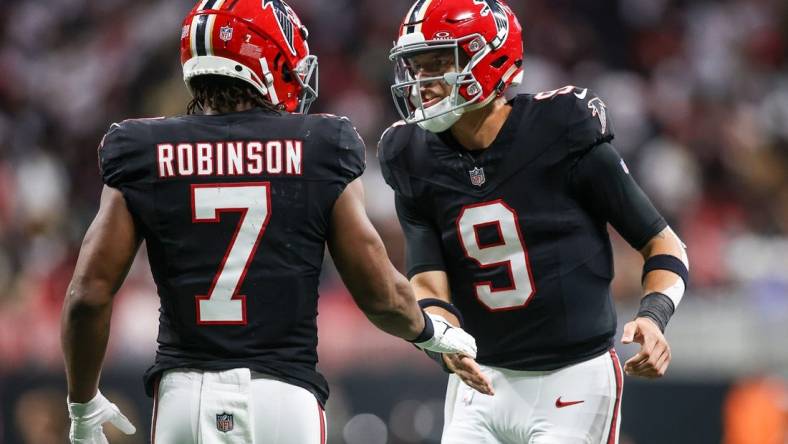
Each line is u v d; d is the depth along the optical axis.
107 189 10.66
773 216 35.62
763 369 25.38
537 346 12.80
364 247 10.66
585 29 42.16
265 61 10.95
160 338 10.80
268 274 10.52
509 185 12.65
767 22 43.94
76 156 36.62
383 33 39.78
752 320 26.02
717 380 23.95
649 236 12.75
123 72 39.31
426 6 12.61
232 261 10.49
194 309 10.51
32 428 23.84
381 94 37.91
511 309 12.79
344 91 38.41
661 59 42.09
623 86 39.97
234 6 10.91
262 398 10.38
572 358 12.80
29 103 39.56
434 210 12.99
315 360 10.85
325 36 40.06
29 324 27.03
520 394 12.91
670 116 39.16
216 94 10.96
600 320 12.88
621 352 24.53
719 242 32.22
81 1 42.62
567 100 12.68
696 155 37.59
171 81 38.28
